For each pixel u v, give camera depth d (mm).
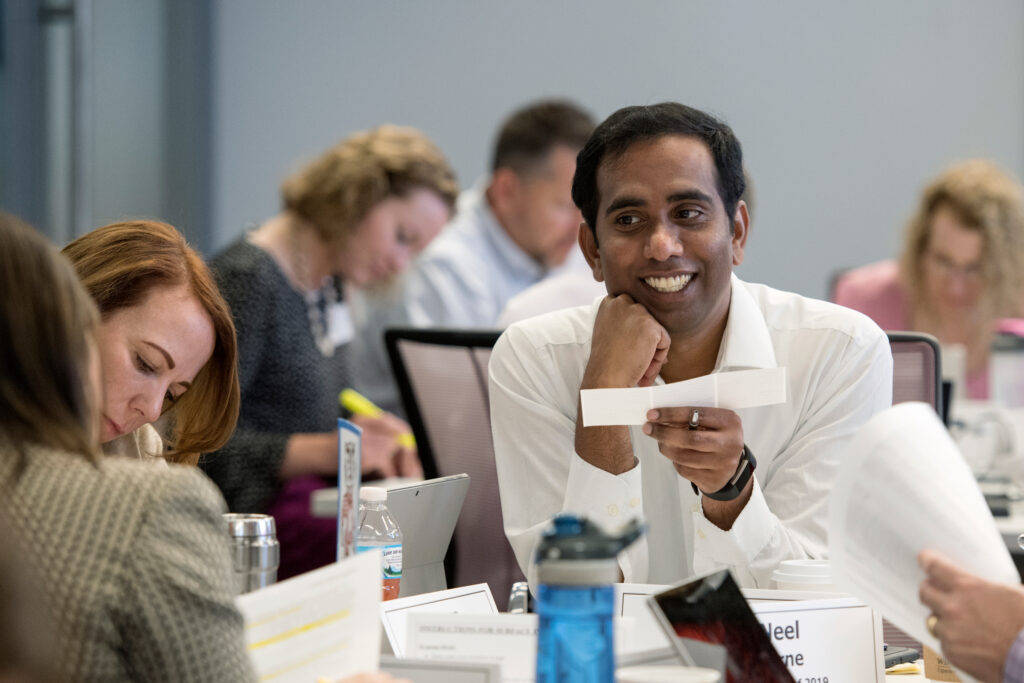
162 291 3803
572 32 14703
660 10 14594
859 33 14359
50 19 12953
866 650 3240
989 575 2818
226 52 14992
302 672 2684
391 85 14906
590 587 2488
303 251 8281
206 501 2475
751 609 2938
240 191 15047
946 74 14273
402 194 8469
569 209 10555
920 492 2854
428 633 3053
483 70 14805
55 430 2377
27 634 1963
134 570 2326
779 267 14586
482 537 5641
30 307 2352
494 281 10891
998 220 9727
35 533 2305
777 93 14492
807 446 4266
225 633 2391
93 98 13359
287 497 7254
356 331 10867
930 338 4855
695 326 4090
